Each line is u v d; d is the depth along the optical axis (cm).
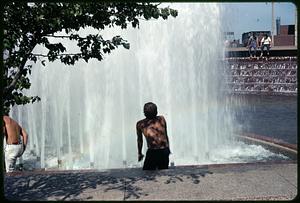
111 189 560
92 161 988
